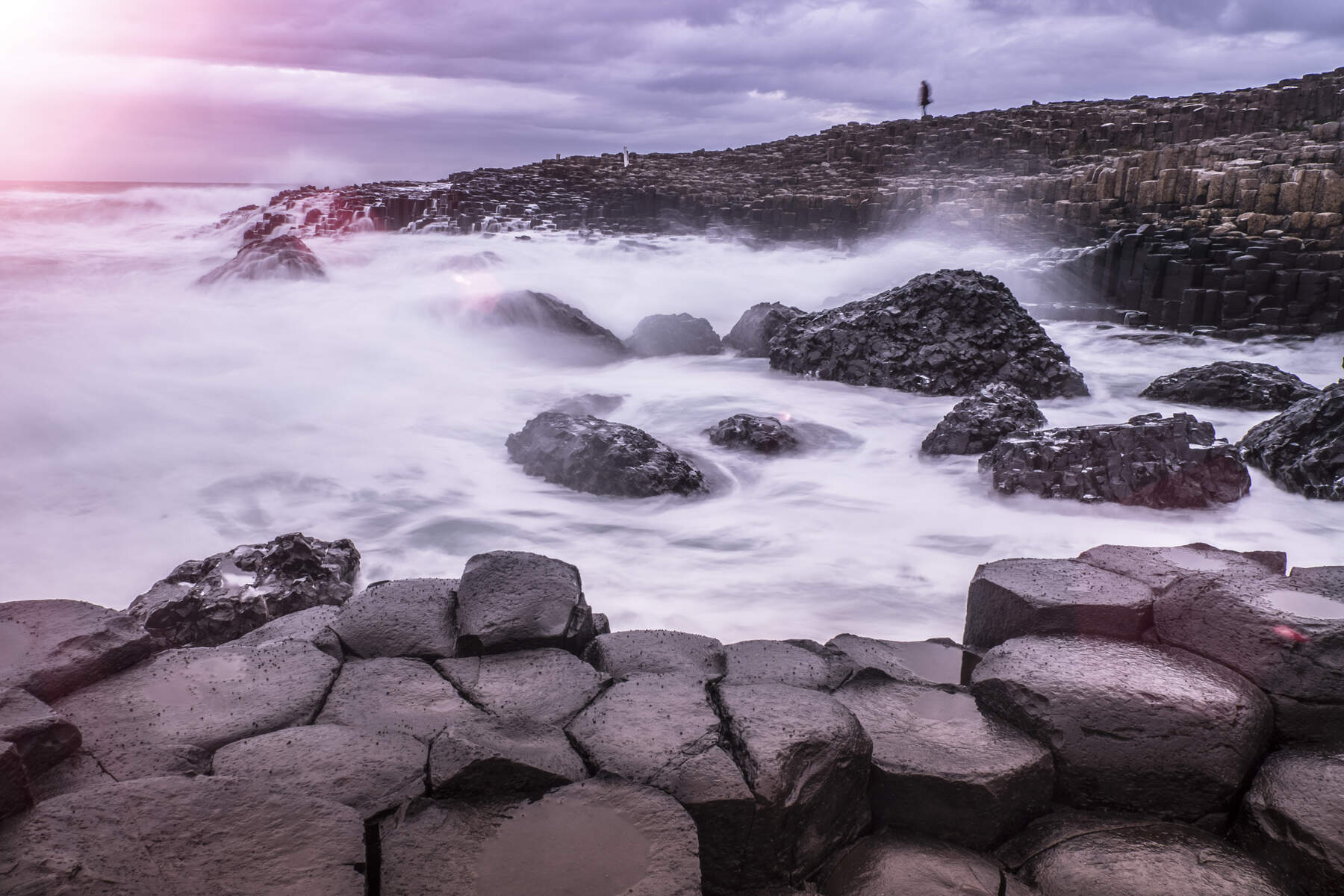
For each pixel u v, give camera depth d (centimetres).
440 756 319
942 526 886
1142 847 332
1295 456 991
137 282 2789
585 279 2864
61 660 370
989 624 461
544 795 309
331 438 1176
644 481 958
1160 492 930
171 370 1527
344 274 2827
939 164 4941
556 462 1012
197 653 404
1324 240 2228
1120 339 1998
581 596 464
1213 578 437
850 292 2536
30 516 914
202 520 914
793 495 987
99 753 327
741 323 1823
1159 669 388
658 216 4303
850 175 4872
